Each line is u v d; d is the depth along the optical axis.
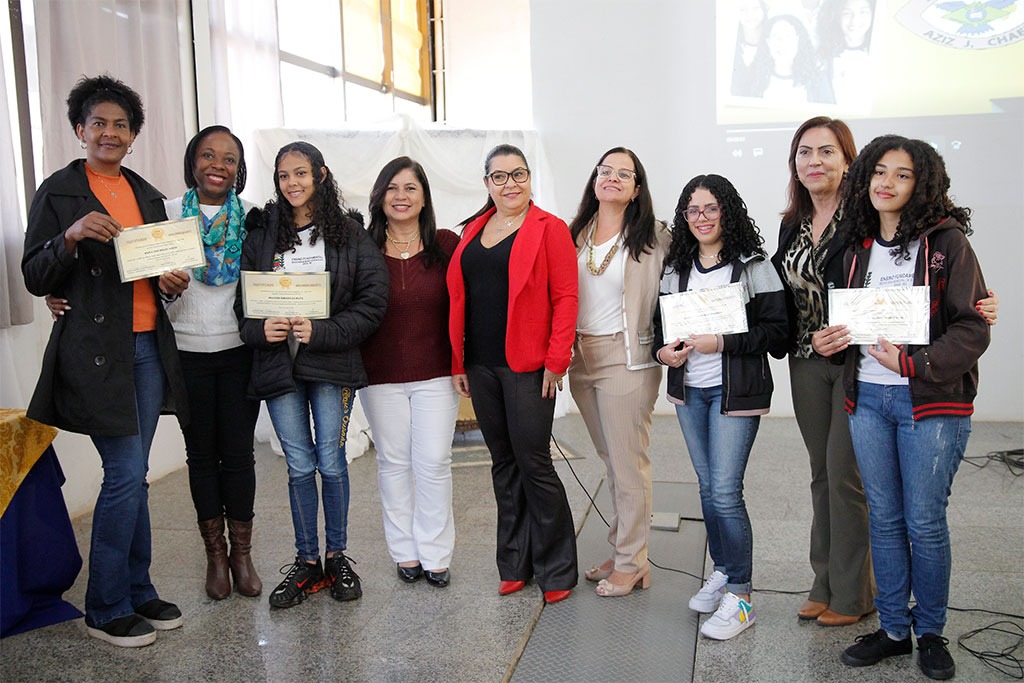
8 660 2.38
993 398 5.25
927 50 5.10
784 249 2.41
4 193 3.20
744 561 2.44
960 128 5.10
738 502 2.42
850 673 2.20
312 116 6.33
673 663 2.29
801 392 2.44
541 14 5.62
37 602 2.64
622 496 2.68
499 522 2.79
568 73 5.64
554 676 2.23
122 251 2.25
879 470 2.17
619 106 5.60
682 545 3.17
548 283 2.52
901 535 2.20
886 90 5.19
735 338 2.34
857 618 2.47
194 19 4.63
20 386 3.42
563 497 2.69
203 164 2.54
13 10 3.35
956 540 3.19
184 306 2.56
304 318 2.49
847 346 2.12
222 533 2.79
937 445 2.04
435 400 2.75
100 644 2.47
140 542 2.60
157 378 2.46
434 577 2.83
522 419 2.56
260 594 2.79
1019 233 5.07
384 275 2.61
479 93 8.38
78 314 2.27
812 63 5.30
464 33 8.34
